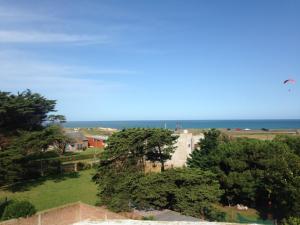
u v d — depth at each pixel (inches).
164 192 1545.3
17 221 1171.9
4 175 2006.6
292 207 1583.4
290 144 2027.6
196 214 1528.1
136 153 1840.6
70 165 2812.5
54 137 2367.1
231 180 1862.7
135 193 1569.9
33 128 2496.3
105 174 1758.1
